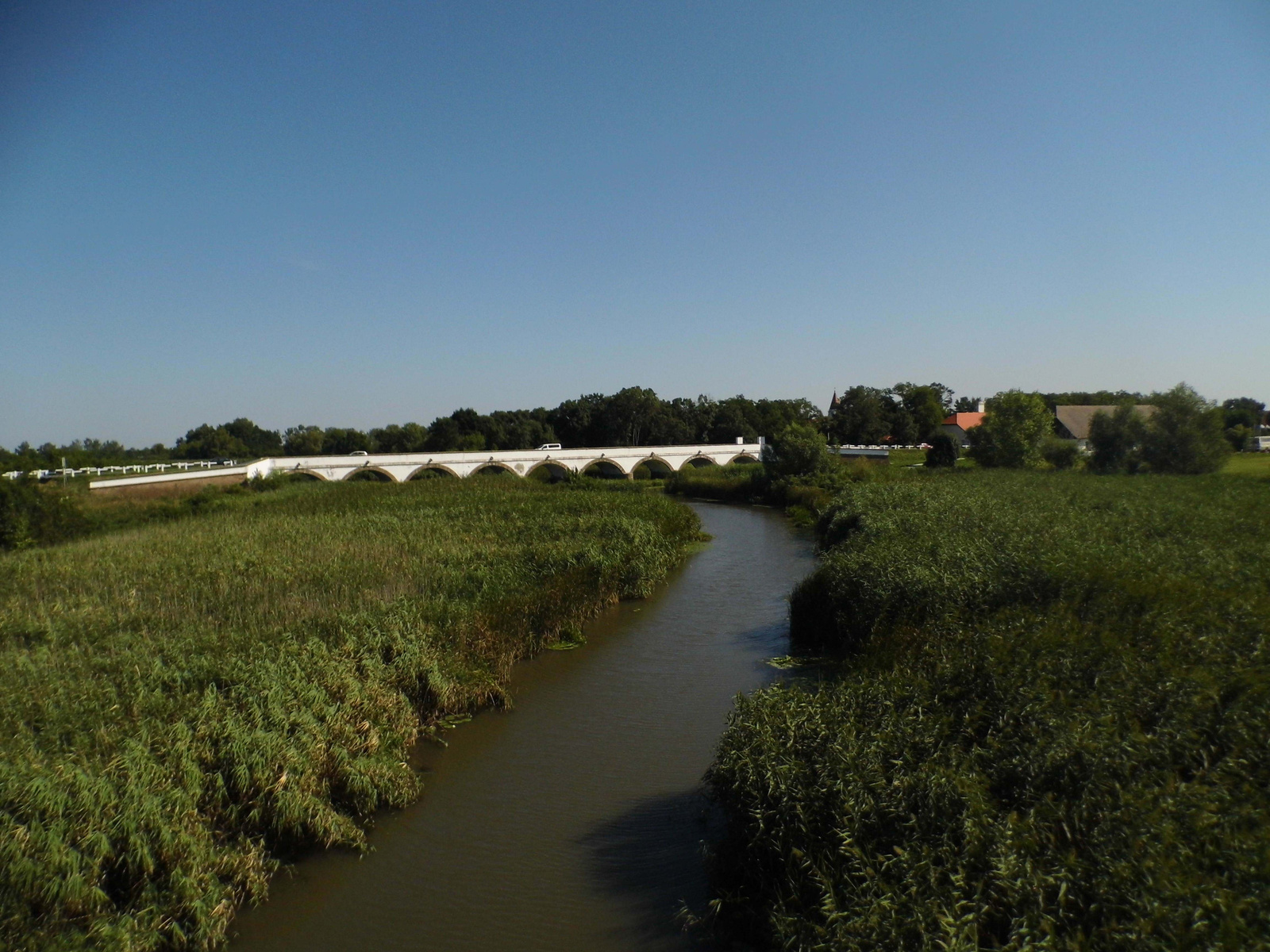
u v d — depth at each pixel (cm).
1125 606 1528
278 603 2070
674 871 1160
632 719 1748
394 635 1766
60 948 867
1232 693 1080
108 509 4656
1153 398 6066
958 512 3148
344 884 1159
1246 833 781
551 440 13125
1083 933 721
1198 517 2800
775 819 1009
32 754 1130
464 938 1044
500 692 1819
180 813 1093
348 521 3772
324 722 1392
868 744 1102
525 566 2605
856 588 2091
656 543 3412
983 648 1384
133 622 1936
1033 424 7106
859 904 840
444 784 1460
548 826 1311
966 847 847
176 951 977
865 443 13088
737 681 1977
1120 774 912
